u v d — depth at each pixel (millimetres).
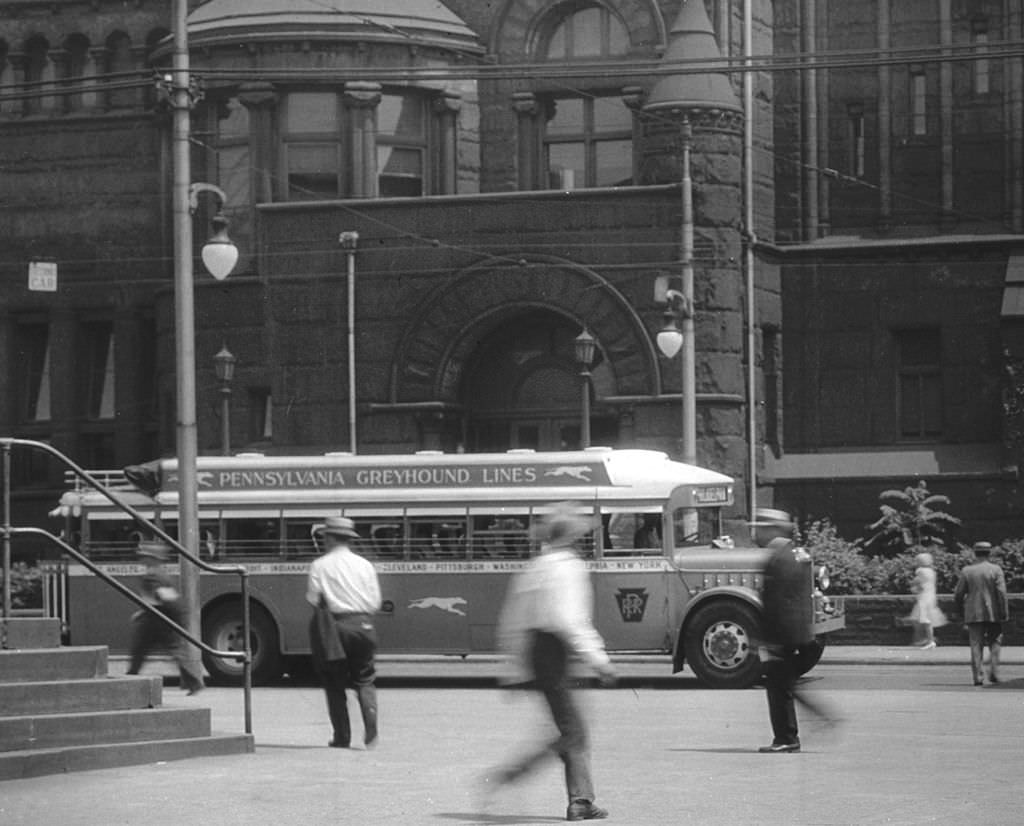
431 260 55938
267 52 56656
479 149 59125
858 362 59094
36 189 64250
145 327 63656
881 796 19953
